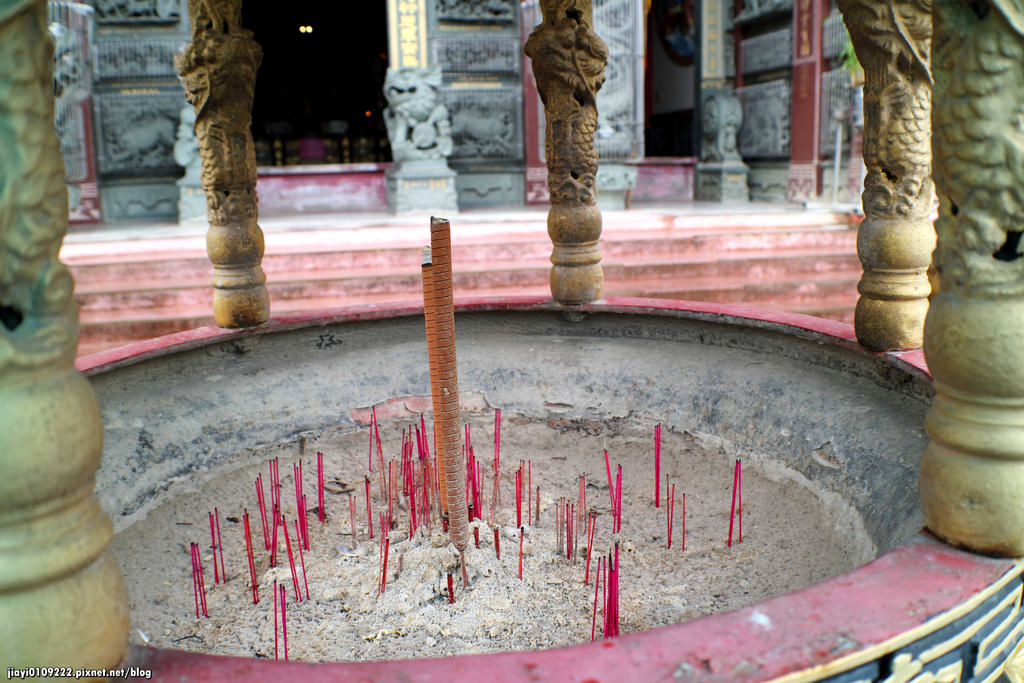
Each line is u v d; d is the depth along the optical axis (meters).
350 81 24.95
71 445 1.29
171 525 3.42
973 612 1.67
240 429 4.05
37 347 1.27
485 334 5.01
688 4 20.64
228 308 4.38
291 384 4.39
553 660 1.45
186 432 3.86
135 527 3.34
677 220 12.54
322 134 22.89
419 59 14.49
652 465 3.93
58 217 1.30
